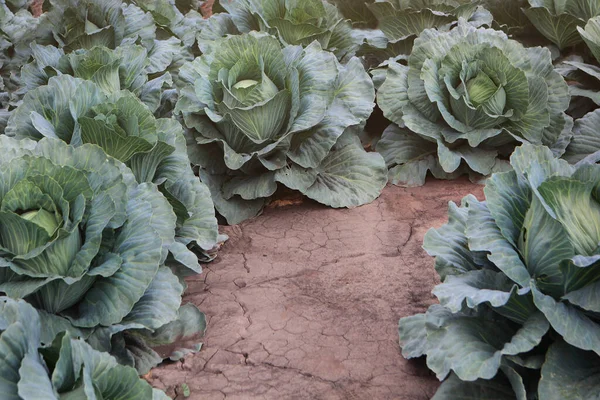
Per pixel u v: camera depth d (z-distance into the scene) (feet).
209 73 9.95
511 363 7.50
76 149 8.15
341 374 8.09
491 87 10.14
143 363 8.07
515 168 7.84
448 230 8.08
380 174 10.25
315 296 8.87
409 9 11.37
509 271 7.48
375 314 8.64
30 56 11.80
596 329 7.34
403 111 10.49
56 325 7.82
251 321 8.61
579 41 11.55
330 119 10.08
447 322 7.66
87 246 7.78
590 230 7.43
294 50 10.28
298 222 9.88
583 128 10.46
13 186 7.72
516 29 12.08
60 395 7.03
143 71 10.67
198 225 9.18
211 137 9.91
